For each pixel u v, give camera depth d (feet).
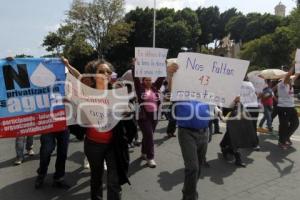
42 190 18.53
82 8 154.10
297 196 17.81
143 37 192.85
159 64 23.39
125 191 18.44
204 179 20.30
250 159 24.31
